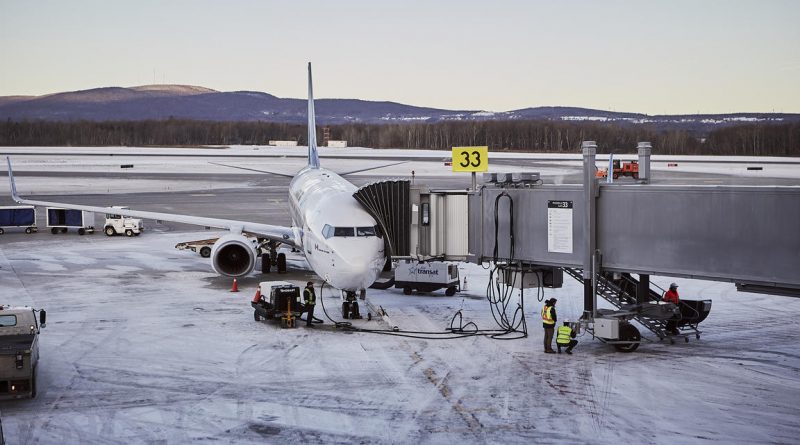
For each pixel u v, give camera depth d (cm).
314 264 3388
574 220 2800
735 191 2369
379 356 2688
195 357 2670
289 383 2383
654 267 2589
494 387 2341
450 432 1978
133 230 6347
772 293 2347
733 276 2389
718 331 3081
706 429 1995
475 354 2716
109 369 2527
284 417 2089
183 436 1955
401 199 3170
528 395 2266
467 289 4031
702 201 2452
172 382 2392
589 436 1950
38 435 1961
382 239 3198
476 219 3105
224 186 11838
